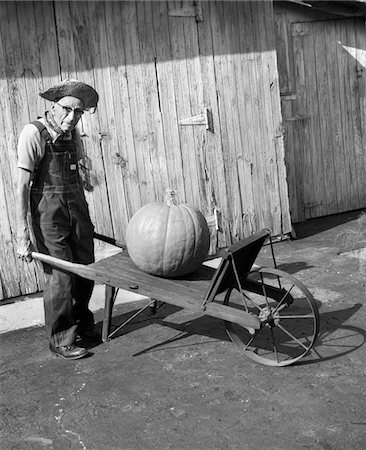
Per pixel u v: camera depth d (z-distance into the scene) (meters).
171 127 6.79
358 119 9.23
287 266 6.61
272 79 7.45
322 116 8.95
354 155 9.26
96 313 5.55
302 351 4.44
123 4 6.40
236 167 7.27
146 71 6.59
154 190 6.75
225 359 4.39
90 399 3.94
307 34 8.70
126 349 4.68
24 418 3.76
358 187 9.34
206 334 4.88
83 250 4.77
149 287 4.23
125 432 3.52
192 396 3.88
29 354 4.75
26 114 5.95
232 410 3.68
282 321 5.01
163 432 3.49
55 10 6.04
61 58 6.11
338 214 9.20
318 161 8.98
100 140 6.39
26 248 4.34
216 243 7.18
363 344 4.48
